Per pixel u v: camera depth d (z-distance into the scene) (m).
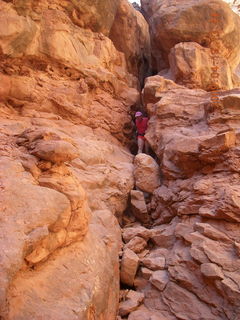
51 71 7.48
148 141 7.51
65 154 3.84
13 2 6.60
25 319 2.44
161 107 7.42
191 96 7.59
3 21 6.21
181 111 7.27
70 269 3.29
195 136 6.35
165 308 4.17
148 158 6.83
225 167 5.25
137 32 11.02
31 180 3.63
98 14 8.59
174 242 5.08
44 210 3.20
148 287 4.53
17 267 2.58
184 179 5.96
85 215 3.91
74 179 4.11
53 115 7.11
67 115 7.42
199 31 9.36
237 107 6.34
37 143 4.06
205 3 9.39
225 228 4.54
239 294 3.72
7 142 4.26
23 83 6.79
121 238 5.36
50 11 7.43
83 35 8.43
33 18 6.99
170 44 9.86
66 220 3.46
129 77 10.34
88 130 7.58
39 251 3.01
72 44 7.82
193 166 5.80
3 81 6.55
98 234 4.50
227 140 5.18
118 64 9.88
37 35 7.01
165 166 6.25
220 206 4.57
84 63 8.10
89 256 3.71
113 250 4.55
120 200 6.08
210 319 3.83
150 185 6.46
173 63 9.41
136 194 6.18
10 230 2.82
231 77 10.02
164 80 8.38
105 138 7.94
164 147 6.68
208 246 4.31
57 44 7.36
